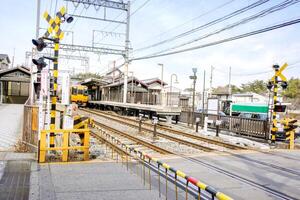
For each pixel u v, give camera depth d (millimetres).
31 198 5668
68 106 10547
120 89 40250
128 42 32500
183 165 9336
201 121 23078
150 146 12953
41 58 9375
